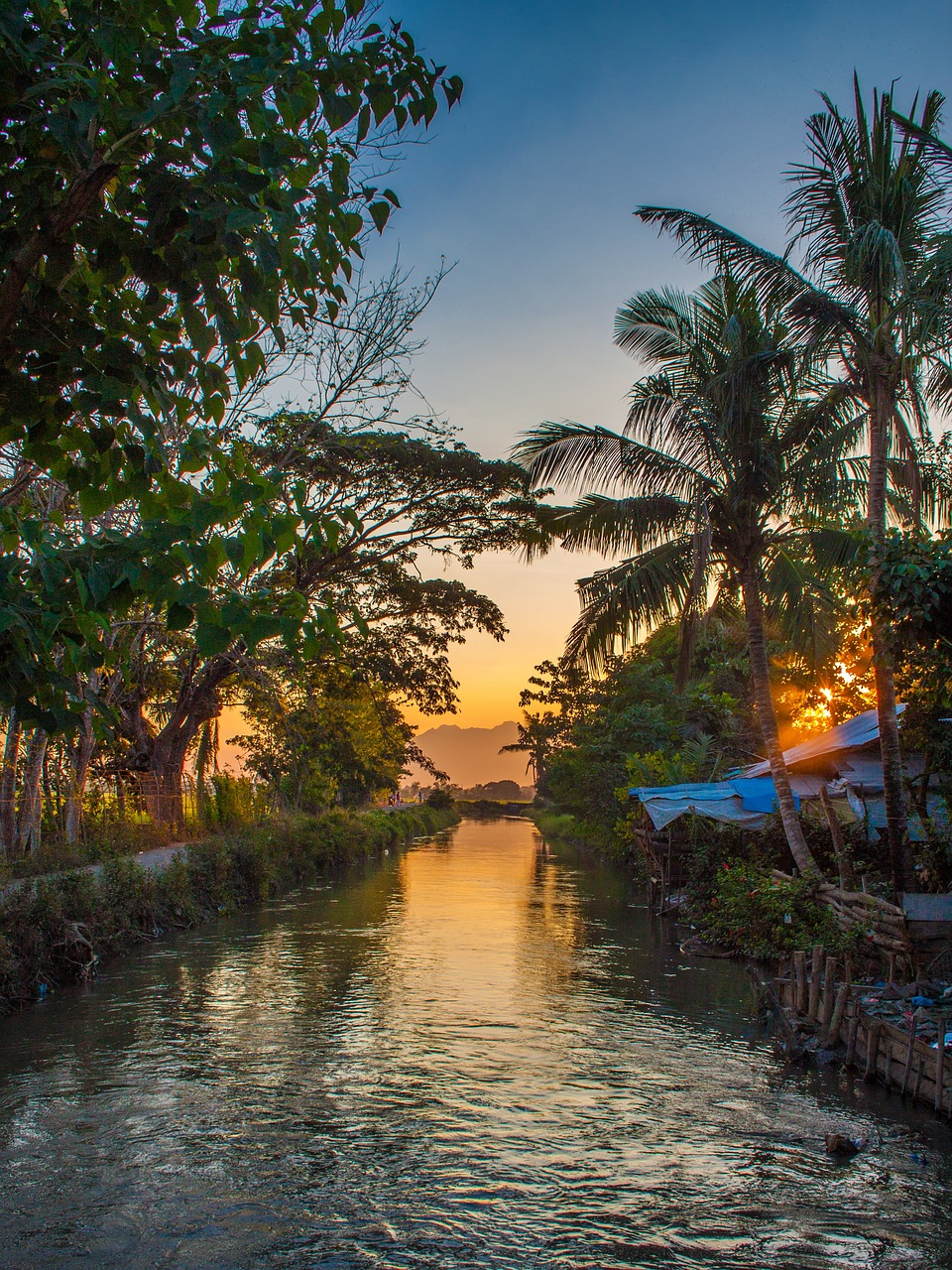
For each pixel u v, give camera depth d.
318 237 4.50
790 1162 8.71
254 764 43.00
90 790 27.20
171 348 4.59
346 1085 10.85
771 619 19.12
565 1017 14.31
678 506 18.08
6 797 19.53
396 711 59.25
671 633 47.09
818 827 21.81
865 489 17.64
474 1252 7.04
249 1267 6.76
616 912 26.81
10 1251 6.94
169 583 3.63
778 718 37.78
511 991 16.08
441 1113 9.97
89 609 3.59
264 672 26.91
